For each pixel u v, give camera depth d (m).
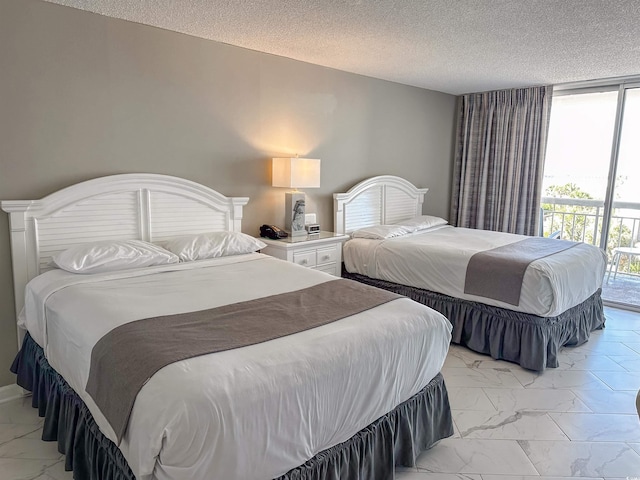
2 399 2.63
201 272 2.68
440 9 2.60
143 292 2.23
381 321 1.94
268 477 1.45
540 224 5.14
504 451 2.24
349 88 4.34
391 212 4.91
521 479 2.03
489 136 5.27
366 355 1.74
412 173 5.19
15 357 2.63
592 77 4.38
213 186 3.45
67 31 2.64
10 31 2.45
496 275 3.26
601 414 2.59
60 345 2.02
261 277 2.59
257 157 3.70
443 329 2.17
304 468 1.57
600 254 3.84
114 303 2.02
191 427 1.25
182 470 1.26
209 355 1.52
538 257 3.36
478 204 5.45
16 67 2.49
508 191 5.15
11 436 2.29
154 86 3.04
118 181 2.88
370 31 3.03
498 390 2.86
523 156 5.04
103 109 2.84
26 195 2.60
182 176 3.26
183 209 3.23
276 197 3.89
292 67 3.83
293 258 3.51
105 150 2.88
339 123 4.30
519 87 4.96
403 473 2.06
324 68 4.09
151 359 1.48
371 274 4.01
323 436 1.61
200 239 3.06
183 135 3.23
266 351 1.58
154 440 1.25
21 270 2.57
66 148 2.72
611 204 4.58
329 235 3.99
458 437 2.35
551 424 2.48
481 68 4.08
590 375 3.09
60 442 2.03
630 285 5.02
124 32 2.87
